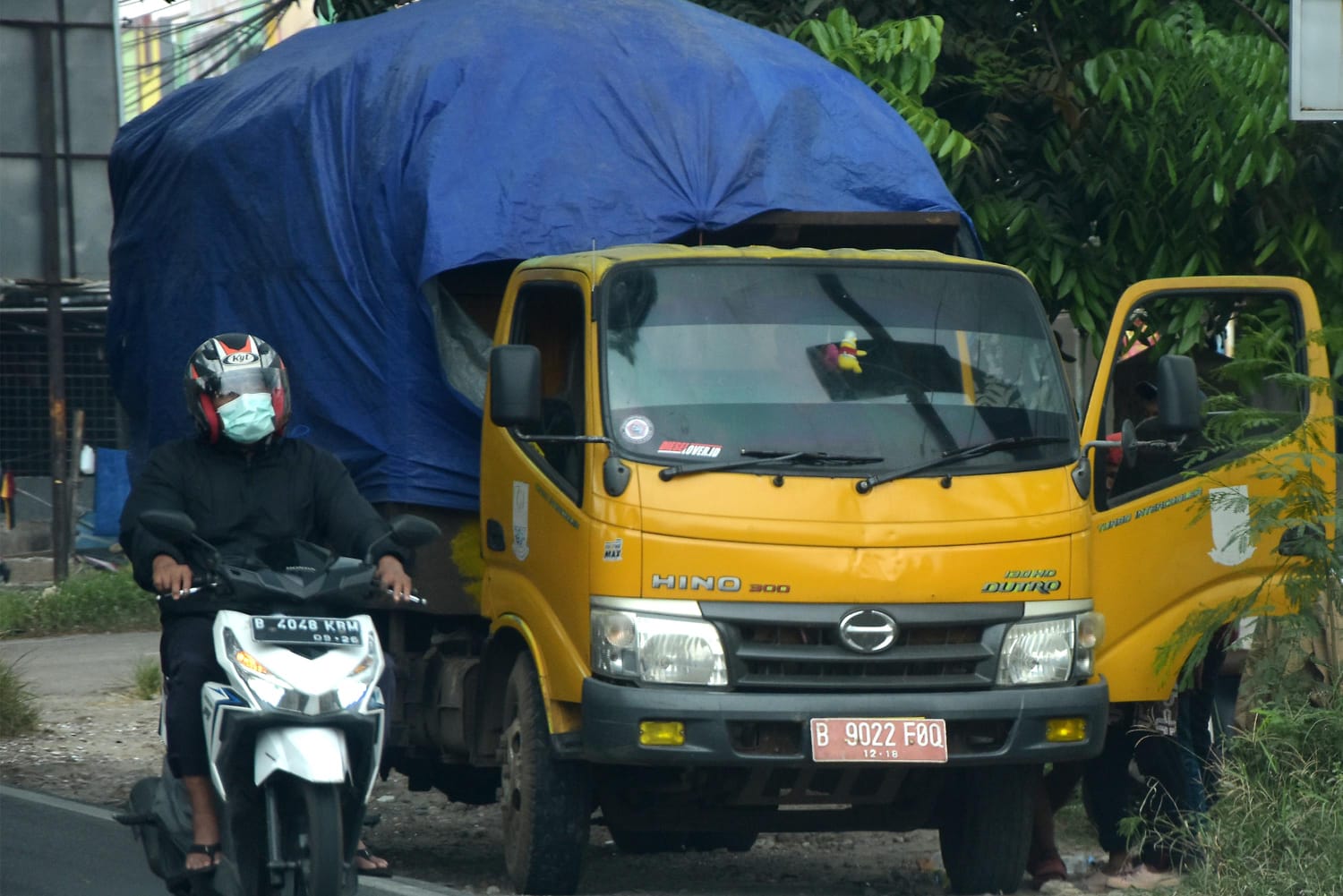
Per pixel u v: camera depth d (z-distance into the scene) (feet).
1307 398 79.46
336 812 55.16
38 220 248.52
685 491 68.33
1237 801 69.62
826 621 67.56
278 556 59.77
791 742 67.41
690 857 91.40
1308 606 76.28
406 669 83.97
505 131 84.43
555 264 77.25
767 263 75.10
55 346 246.06
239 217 90.33
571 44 87.61
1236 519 78.79
